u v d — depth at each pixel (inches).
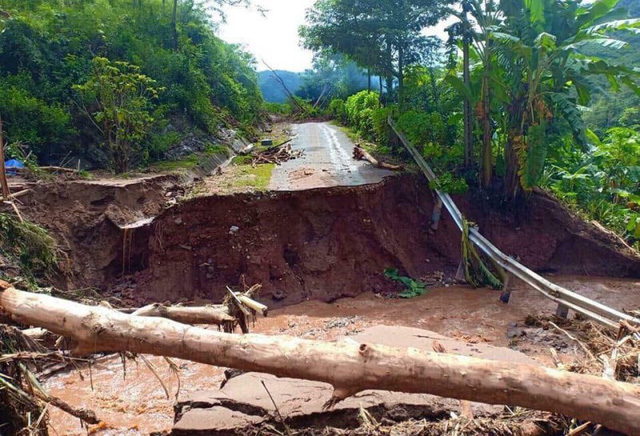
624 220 542.9
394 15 582.2
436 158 521.0
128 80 537.6
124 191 430.9
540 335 315.3
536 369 132.6
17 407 166.9
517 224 495.8
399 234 476.1
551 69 437.4
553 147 479.5
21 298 157.2
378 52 597.0
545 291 351.6
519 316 362.6
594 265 483.8
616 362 163.9
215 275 417.1
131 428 228.5
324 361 133.7
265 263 417.1
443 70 651.5
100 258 407.5
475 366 132.0
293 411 164.9
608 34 777.6
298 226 436.5
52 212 402.9
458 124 572.7
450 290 432.5
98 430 227.0
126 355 171.2
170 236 414.3
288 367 135.4
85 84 521.3
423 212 498.3
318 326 353.4
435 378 130.6
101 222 412.8
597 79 828.6
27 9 596.1
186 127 654.5
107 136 531.5
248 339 140.5
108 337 145.6
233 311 189.2
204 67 843.4
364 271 435.5
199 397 177.9
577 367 175.2
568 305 329.7
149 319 147.5
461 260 474.0
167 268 411.8
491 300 401.4
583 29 432.1
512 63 456.8
